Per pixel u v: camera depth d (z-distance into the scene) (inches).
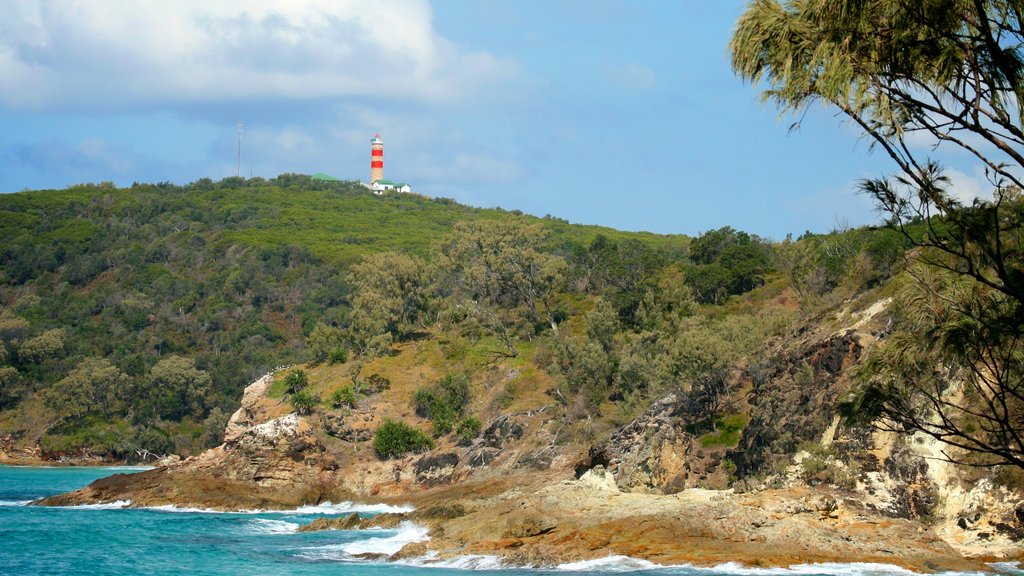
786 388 2333.9
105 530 2193.7
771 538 1652.3
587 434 3053.6
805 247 3533.5
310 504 2942.9
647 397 3166.8
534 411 3346.5
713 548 1612.9
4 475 4220.0
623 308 4013.3
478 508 2171.5
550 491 2079.2
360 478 3193.9
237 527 2281.0
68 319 6692.9
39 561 1706.4
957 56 567.5
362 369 3853.3
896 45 576.4
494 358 3900.1
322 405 3535.9
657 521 1728.6
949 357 618.5
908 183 592.1
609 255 4677.7
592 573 1489.9
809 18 587.5
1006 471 1672.0
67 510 2691.9
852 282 2674.7
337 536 2064.5
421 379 3799.2
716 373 2687.0
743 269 4106.8
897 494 1823.3
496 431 3240.7
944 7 555.5
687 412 2706.7
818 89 575.2
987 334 592.1
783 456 2124.8
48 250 7775.6
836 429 1999.3
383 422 3462.1
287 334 6574.8
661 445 2443.4
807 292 3302.2
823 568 1488.7
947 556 1541.6
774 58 597.3
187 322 6683.1
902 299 647.8
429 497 2915.8
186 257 7805.1
